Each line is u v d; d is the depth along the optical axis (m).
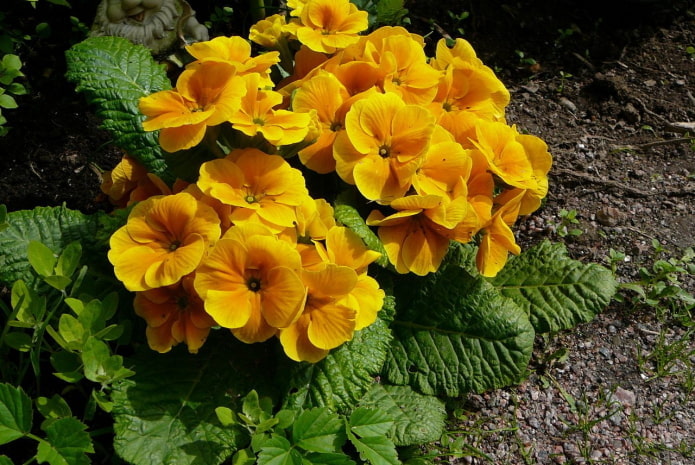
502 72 0.91
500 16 0.94
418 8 0.93
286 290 0.60
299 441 0.61
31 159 0.79
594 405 0.72
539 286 0.71
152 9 0.80
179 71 0.82
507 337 0.67
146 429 0.62
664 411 0.72
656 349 0.74
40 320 0.63
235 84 0.63
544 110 0.88
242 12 0.88
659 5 0.94
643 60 0.92
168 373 0.64
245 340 0.61
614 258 0.78
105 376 0.61
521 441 0.71
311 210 0.63
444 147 0.65
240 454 0.62
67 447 0.60
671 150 0.86
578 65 0.92
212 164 0.62
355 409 0.63
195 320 0.62
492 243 0.66
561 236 0.80
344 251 0.63
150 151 0.69
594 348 0.75
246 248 0.61
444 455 0.69
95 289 0.66
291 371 0.64
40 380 0.68
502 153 0.67
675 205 0.83
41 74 0.82
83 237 0.67
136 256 0.62
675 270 0.76
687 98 0.90
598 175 0.84
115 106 0.70
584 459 0.70
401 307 0.69
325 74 0.65
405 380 0.68
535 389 0.73
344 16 0.68
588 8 0.96
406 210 0.64
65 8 0.85
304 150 0.65
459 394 0.67
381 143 0.64
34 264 0.62
